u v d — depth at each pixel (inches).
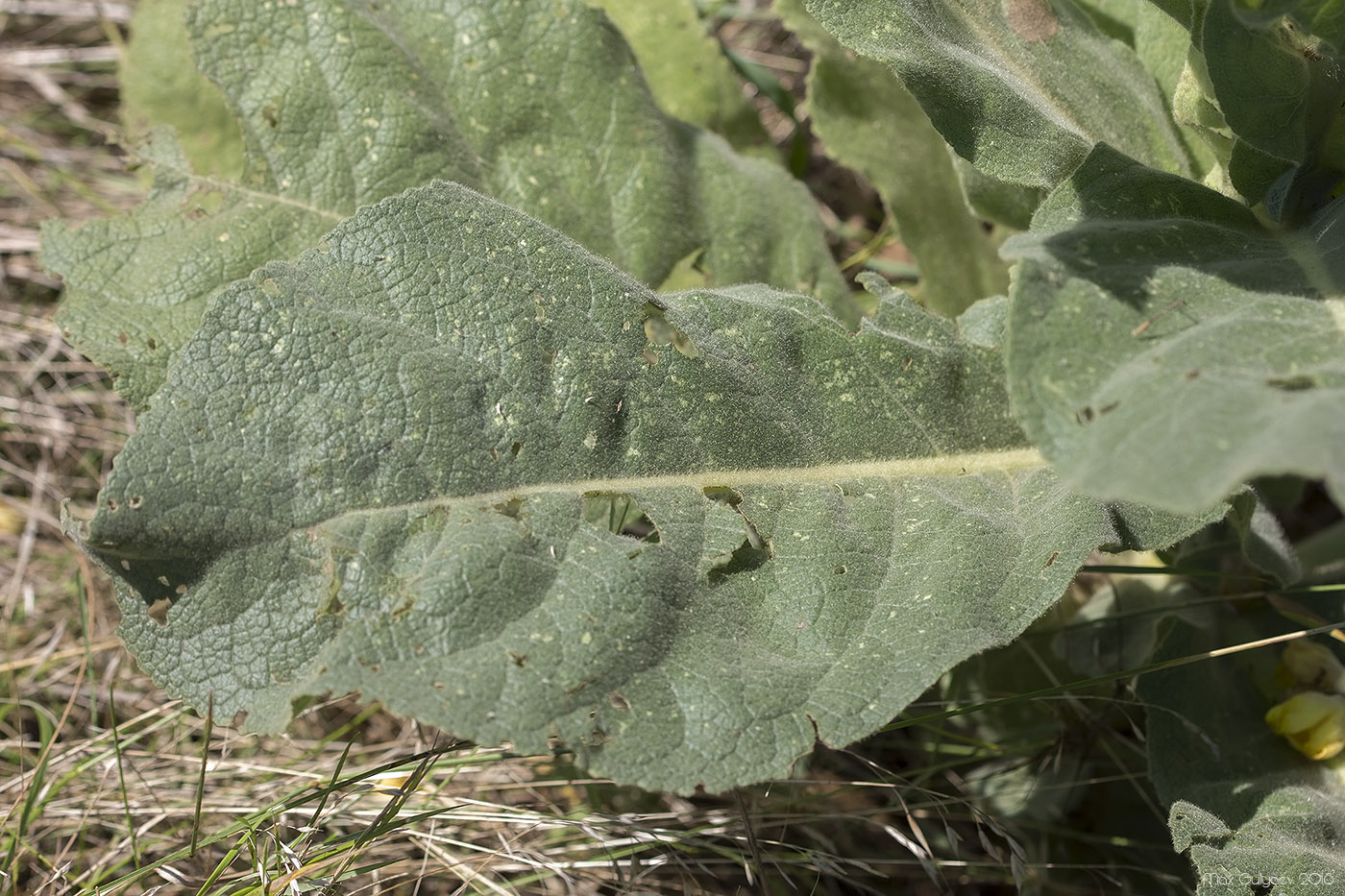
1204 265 31.6
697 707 30.9
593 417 32.1
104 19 49.3
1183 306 30.9
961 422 33.7
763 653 31.5
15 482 40.9
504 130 36.1
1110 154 32.8
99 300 34.5
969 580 32.0
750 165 38.4
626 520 33.6
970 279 38.9
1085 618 36.7
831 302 38.0
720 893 35.2
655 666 31.0
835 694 31.2
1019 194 36.3
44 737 35.6
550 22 36.4
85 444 41.1
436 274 31.9
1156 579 36.5
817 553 32.2
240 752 36.3
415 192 32.1
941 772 37.3
